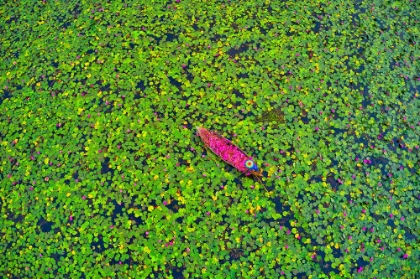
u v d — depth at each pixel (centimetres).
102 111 870
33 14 1034
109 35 980
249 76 905
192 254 729
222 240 740
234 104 870
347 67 924
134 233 748
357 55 943
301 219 757
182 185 782
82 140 837
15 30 1014
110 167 807
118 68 927
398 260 729
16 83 927
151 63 930
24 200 791
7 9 1048
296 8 1012
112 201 779
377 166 810
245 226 750
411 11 1016
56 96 898
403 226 757
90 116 864
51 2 1050
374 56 941
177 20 995
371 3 1025
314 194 779
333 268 722
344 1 1027
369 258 729
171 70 920
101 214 769
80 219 765
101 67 931
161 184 784
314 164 807
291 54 938
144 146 823
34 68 945
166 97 881
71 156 823
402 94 892
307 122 852
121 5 1028
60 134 850
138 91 893
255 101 871
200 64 925
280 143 823
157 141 829
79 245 746
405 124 858
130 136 836
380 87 899
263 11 1007
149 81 907
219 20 992
